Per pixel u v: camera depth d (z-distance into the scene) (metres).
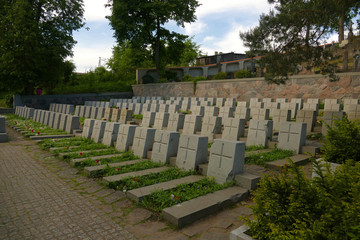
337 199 2.48
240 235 2.73
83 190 5.73
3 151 9.95
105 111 17.98
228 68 40.81
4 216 4.41
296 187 2.79
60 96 32.31
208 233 3.79
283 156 7.46
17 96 29.14
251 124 9.37
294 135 8.16
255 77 26.39
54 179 6.52
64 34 30.02
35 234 3.79
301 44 10.53
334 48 12.19
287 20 9.54
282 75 11.47
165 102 22.92
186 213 4.11
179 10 35.41
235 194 4.95
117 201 5.06
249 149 8.55
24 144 11.45
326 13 8.86
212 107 14.53
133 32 35.28
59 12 30.47
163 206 4.54
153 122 14.27
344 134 4.99
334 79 11.77
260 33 10.36
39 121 19.02
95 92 36.81
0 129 12.29
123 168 6.91
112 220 4.25
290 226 2.57
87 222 4.18
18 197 5.29
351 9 10.53
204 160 6.72
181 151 6.93
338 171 3.10
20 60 26.48
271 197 2.89
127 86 39.81
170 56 39.84
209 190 5.10
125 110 15.88
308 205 2.59
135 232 3.85
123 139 9.32
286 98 20.84
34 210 4.66
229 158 5.66
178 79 41.66
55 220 4.25
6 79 28.39
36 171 7.24
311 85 19.72
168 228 3.96
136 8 33.31
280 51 11.02
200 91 29.77
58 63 29.27
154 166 7.07
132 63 39.56
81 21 32.03
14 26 24.95
